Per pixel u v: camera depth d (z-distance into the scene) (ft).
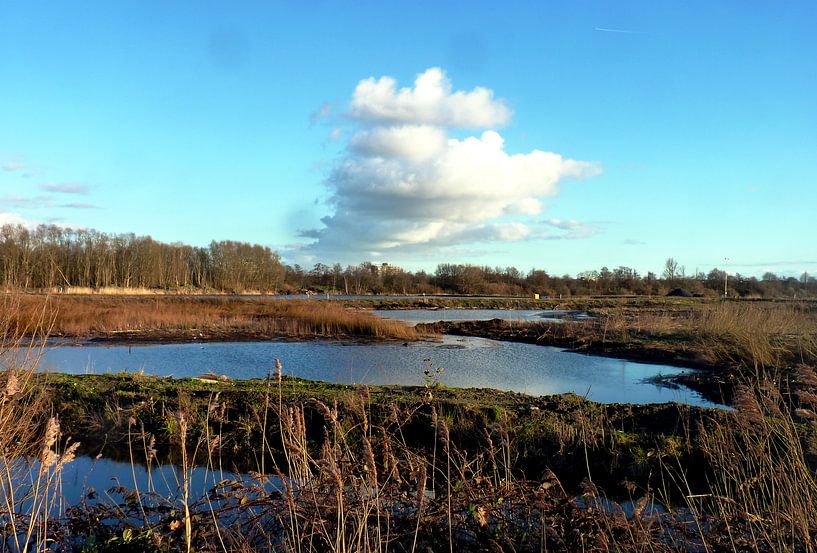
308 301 140.36
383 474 13.07
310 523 11.80
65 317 79.61
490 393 32.76
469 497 12.78
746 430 15.90
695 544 12.32
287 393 28.50
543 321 102.78
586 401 30.22
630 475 20.83
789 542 11.45
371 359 56.90
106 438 24.63
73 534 13.41
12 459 14.56
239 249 274.16
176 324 86.28
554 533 11.57
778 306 74.90
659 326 75.15
